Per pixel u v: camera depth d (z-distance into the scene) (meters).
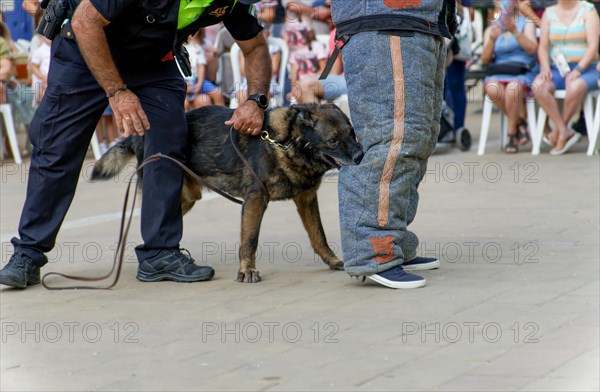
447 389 5.44
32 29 21.16
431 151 8.39
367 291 8.01
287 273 8.93
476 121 22.11
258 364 6.04
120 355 6.36
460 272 8.57
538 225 10.64
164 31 8.16
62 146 8.53
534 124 16.53
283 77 17.34
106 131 17.88
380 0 7.78
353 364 5.96
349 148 8.15
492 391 5.38
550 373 5.66
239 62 17.39
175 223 8.80
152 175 8.65
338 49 8.11
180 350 6.42
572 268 8.52
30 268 8.58
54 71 8.50
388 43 7.75
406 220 8.48
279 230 11.17
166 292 8.26
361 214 8.05
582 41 15.80
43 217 8.64
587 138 18.14
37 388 5.72
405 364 5.93
